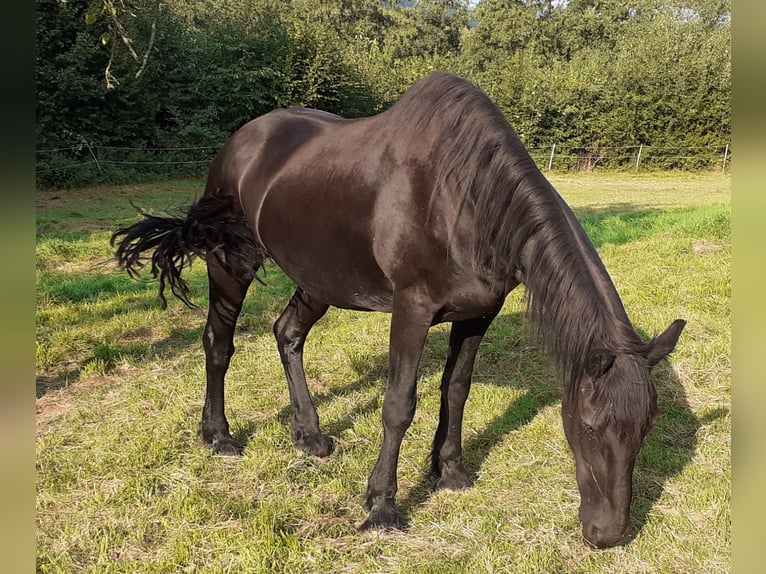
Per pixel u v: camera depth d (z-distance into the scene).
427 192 2.40
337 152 2.75
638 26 30.52
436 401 3.83
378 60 23.92
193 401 3.81
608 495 1.94
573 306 2.10
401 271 2.47
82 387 4.01
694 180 19.61
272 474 3.04
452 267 2.39
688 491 2.87
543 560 2.39
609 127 21.64
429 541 2.55
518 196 2.29
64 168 14.09
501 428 3.49
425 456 3.20
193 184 15.80
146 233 3.24
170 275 3.30
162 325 5.10
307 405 3.35
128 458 3.11
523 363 4.47
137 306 5.58
